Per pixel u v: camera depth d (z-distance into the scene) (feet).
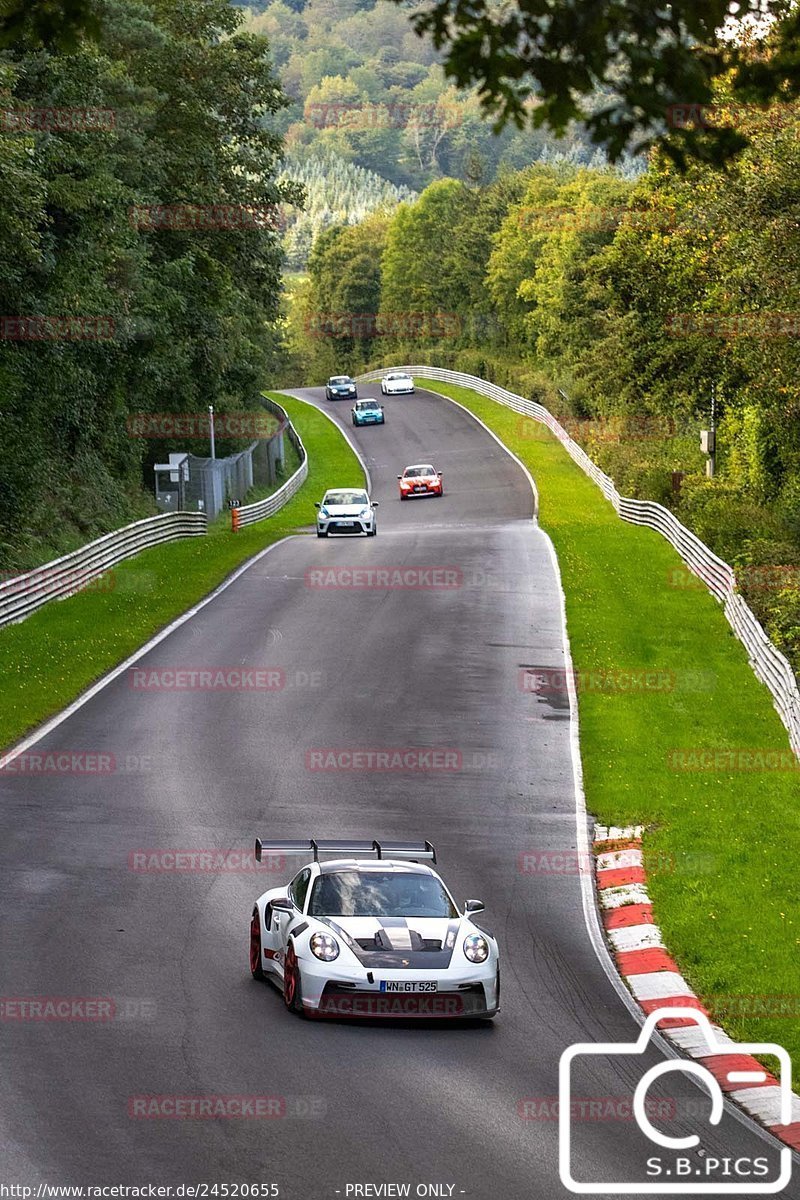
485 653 250.57
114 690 219.20
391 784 173.47
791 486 380.37
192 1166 68.44
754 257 284.61
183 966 107.76
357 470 651.66
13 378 328.29
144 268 410.52
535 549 378.12
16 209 271.69
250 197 460.55
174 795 163.73
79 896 125.29
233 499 481.46
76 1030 90.48
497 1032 98.02
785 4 64.08
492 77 58.44
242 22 457.68
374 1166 69.77
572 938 124.26
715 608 300.61
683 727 207.21
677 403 448.65
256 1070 84.43
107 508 395.75
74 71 338.54
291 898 107.76
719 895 134.62
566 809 167.22
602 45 57.00
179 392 487.20
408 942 100.22
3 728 190.90
